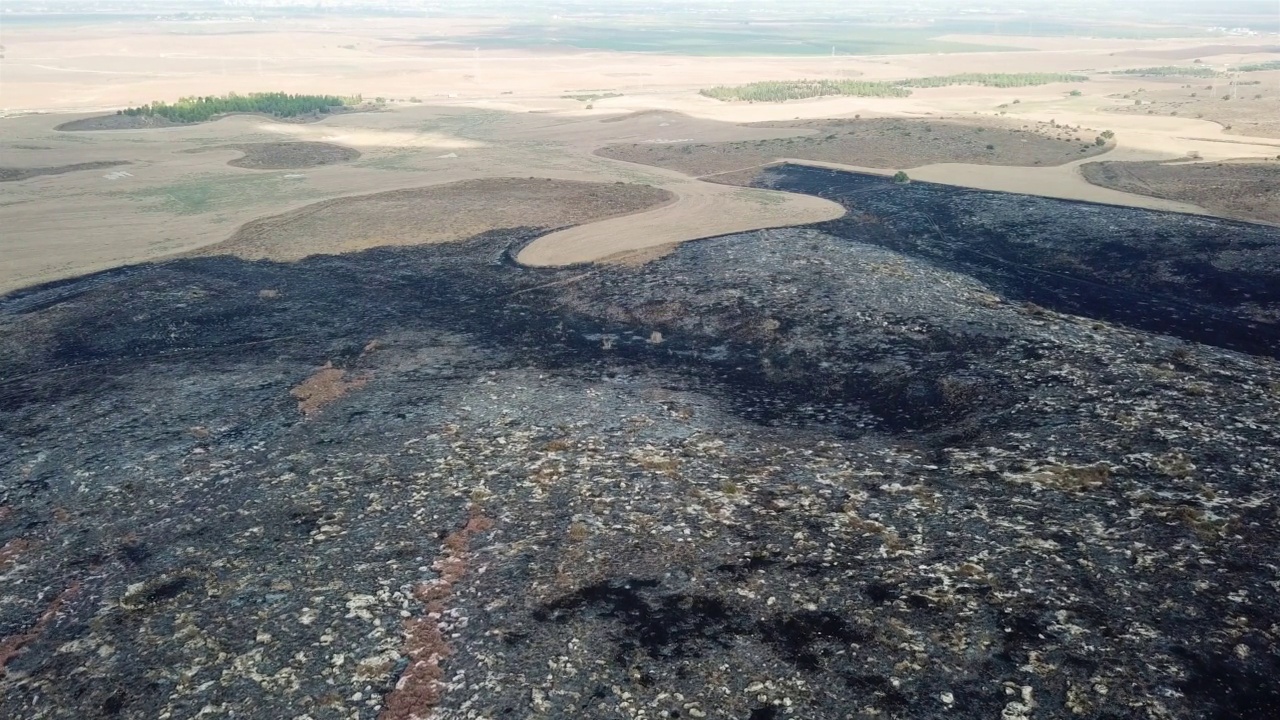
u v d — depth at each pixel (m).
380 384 47.84
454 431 40.91
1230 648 23.61
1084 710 22.11
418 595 28.36
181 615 27.80
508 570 29.47
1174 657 23.48
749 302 58.09
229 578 29.67
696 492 34.12
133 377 49.84
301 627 26.94
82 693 24.75
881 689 23.33
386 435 40.78
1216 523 28.86
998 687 23.05
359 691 24.30
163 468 38.22
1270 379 41.91
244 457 39.09
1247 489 30.86
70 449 40.50
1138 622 24.88
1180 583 26.28
